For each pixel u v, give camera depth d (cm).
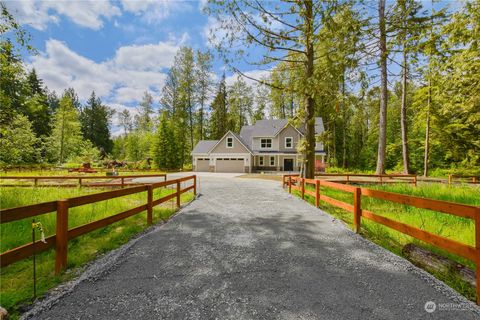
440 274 304
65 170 2655
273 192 1108
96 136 5662
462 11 792
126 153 5675
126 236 468
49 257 374
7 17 816
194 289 273
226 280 293
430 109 2034
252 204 798
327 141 1162
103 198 396
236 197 955
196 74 3991
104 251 398
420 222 537
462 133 2009
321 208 734
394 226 387
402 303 246
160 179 1838
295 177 1180
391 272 314
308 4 965
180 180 801
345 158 3941
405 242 438
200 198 934
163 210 707
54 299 253
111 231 509
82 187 1167
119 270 321
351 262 345
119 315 227
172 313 230
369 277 301
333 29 809
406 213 630
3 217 237
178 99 4062
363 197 912
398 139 3456
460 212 272
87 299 254
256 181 1711
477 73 874
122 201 801
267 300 251
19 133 1619
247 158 3050
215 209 718
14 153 1163
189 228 519
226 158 3112
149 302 248
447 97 1010
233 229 510
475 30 773
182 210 709
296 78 1139
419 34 932
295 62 1156
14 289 277
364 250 391
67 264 335
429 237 315
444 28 849
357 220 490
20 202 731
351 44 842
